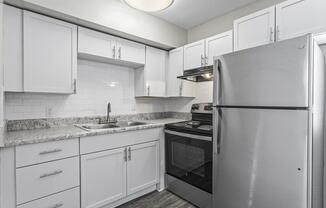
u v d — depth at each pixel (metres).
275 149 1.24
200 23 2.73
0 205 1.28
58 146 1.51
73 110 2.21
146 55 2.56
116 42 2.22
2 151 1.28
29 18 1.62
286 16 1.58
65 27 1.83
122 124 2.54
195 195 1.96
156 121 2.65
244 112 1.40
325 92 1.58
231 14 2.39
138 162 2.07
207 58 2.29
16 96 1.83
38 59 1.67
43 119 1.98
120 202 1.97
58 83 1.79
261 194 1.32
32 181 1.39
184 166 2.09
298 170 1.15
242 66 1.41
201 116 2.50
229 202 1.52
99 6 1.94
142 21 2.33
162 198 2.14
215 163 1.64
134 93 2.81
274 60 1.24
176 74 2.70
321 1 1.40
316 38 1.49
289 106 1.18
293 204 1.17
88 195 1.69
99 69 2.44
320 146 1.38
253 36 1.79
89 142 1.69
